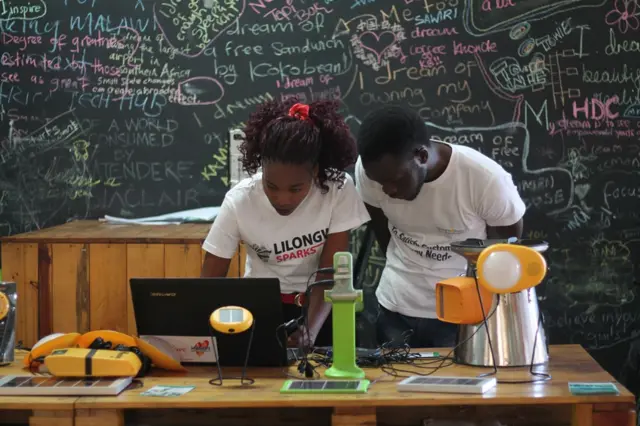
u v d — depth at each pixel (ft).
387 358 7.26
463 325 7.14
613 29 12.75
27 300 11.14
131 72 13.07
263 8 12.96
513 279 6.68
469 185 8.40
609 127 12.84
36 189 13.17
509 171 12.93
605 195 12.90
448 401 6.05
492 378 6.43
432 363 7.16
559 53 12.80
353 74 12.97
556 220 12.94
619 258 12.93
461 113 12.92
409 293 9.11
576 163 12.88
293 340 7.50
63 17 13.01
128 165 13.15
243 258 11.06
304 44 12.98
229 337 6.98
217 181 13.16
